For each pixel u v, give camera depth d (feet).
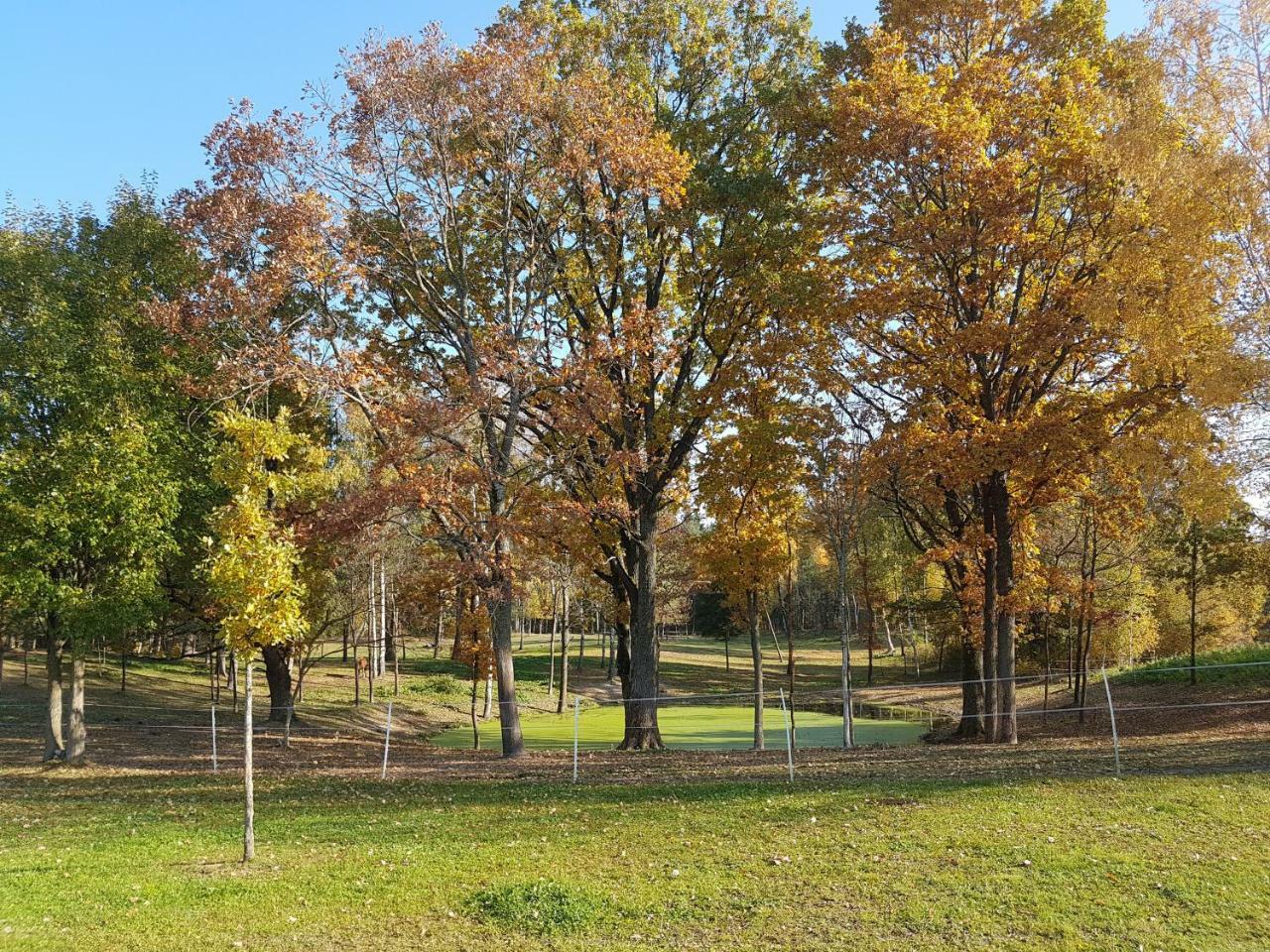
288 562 31.94
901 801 37.55
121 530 53.72
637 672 73.97
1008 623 66.28
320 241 56.18
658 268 72.64
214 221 55.16
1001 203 54.85
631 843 32.35
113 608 54.29
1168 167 47.32
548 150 63.46
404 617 116.98
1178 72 49.24
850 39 68.95
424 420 57.41
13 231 62.39
